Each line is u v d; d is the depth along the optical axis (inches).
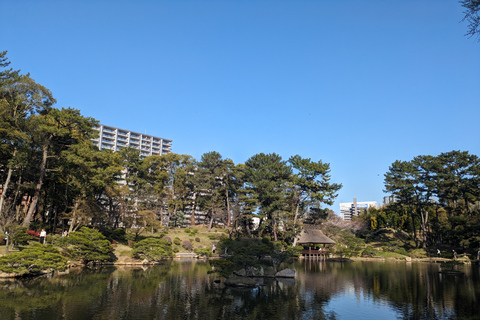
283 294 1194.0
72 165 1973.4
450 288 1344.7
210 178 3567.9
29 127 1691.7
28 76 1892.2
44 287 1130.0
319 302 1061.1
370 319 858.1
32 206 1798.7
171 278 1472.7
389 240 3580.2
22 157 1668.3
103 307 894.4
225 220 3432.6
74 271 1545.3
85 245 1713.8
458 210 3024.1
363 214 4968.0
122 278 1408.7
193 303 992.2
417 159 3353.8
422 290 1296.8
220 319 824.3
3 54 2124.8
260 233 3201.3
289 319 847.7
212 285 1327.5
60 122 1909.4
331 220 4190.5
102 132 6018.7
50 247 1424.7
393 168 3410.4
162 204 3339.1
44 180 2113.7
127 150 3270.2
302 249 2795.3
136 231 2637.8
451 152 3144.7
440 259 2723.9
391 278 1644.9
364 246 3304.6
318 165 3068.4
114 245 2176.4
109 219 2487.7
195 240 3031.5
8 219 1550.2
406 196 3289.9
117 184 2529.5
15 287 1109.1
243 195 3248.0
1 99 1736.0
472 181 2957.7
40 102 1862.7
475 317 805.2
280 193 2933.1
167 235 3031.5
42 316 780.0
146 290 1163.9
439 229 3024.1
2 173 1952.5
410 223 3656.5
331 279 1605.6
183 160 3988.7
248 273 1678.2
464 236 2527.1
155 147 6771.7
